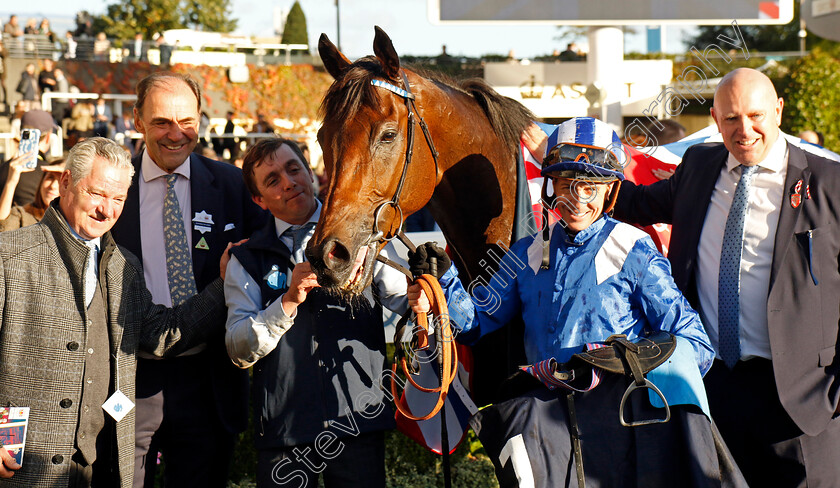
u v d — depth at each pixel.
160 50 16.36
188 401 2.52
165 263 2.56
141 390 2.47
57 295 2.13
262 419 2.28
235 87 16.83
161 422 2.50
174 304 2.52
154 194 2.61
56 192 3.67
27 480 2.09
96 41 15.95
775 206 2.27
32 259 2.13
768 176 2.29
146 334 2.36
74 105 13.14
